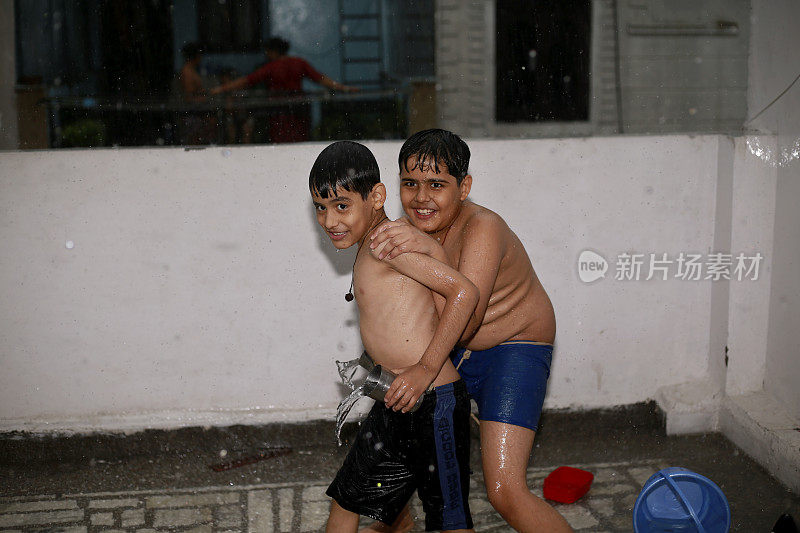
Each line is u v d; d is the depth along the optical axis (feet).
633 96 22.36
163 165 11.81
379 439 7.76
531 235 12.46
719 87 22.43
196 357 12.39
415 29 20.65
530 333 8.82
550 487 10.69
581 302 12.75
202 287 12.19
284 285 12.29
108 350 12.23
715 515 8.85
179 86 15.76
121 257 11.99
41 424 12.23
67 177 11.68
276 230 12.12
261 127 16.10
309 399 12.68
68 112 15.17
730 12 22.12
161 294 12.15
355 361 8.23
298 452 12.50
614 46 22.07
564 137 12.38
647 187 12.49
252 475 11.68
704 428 12.82
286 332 12.44
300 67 16.43
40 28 15.20
